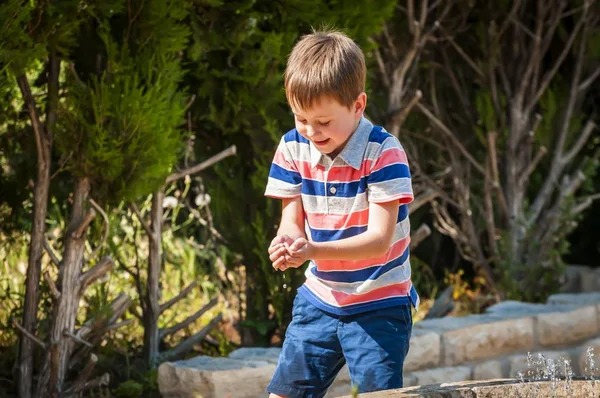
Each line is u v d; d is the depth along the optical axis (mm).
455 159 7168
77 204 4773
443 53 7328
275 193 3621
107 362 5262
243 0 5129
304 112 3328
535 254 7289
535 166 7668
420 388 3115
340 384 5141
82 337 4785
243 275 6754
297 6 5293
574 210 7430
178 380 4730
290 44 5324
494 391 3150
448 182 7754
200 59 5371
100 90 4617
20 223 5320
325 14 5477
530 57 7262
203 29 5125
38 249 4734
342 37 3441
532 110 7773
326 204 3508
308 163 3535
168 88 4773
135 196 4773
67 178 5387
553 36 7809
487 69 7328
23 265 6301
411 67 7090
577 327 6301
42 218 4734
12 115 5000
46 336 4832
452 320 5984
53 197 5508
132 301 5484
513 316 6105
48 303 5043
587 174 7539
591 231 8883
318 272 3582
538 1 7141
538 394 3211
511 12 7168
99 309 4953
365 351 3449
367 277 3479
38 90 5156
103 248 5398
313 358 3568
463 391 3102
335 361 3594
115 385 5133
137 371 5227
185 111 5359
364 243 3309
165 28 4730
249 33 5188
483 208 7582
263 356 5094
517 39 7406
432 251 7977
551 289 7246
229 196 5773
